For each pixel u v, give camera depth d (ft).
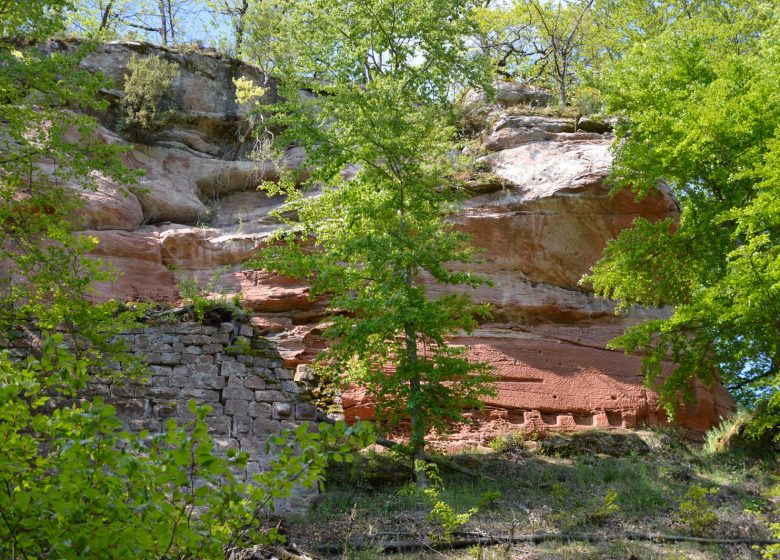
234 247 61.26
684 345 57.93
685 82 63.72
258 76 77.25
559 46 105.60
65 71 47.01
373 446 50.70
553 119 73.20
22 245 44.29
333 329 47.91
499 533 38.24
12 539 16.78
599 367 62.49
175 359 42.93
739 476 49.55
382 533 37.14
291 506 40.45
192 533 17.20
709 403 62.80
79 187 59.57
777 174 48.34
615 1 104.37
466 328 50.42
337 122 54.34
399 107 54.90
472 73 62.59
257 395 42.98
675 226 65.51
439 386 49.01
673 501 44.68
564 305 63.82
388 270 51.01
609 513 41.04
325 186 58.29
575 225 64.23
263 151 70.13
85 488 16.63
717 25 76.07
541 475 48.67
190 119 72.13
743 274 49.14
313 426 43.16
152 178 66.95
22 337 41.34
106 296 56.29
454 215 63.36
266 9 80.23
